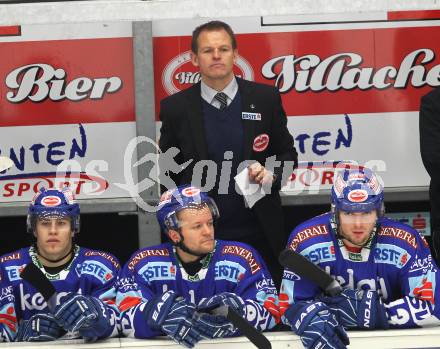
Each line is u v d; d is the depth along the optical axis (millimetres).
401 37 13133
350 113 13211
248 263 9680
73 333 9164
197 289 9656
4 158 12266
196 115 11625
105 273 10234
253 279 9594
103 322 8984
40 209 9844
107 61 13047
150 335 9055
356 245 9508
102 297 10078
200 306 8938
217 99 11586
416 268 9453
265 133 11664
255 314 9234
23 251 10359
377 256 9578
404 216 14156
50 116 13125
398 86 13211
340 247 9617
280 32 13086
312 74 13148
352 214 9211
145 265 9703
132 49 13062
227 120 11602
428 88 13211
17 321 10250
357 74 13172
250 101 11617
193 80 13086
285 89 13172
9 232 14805
